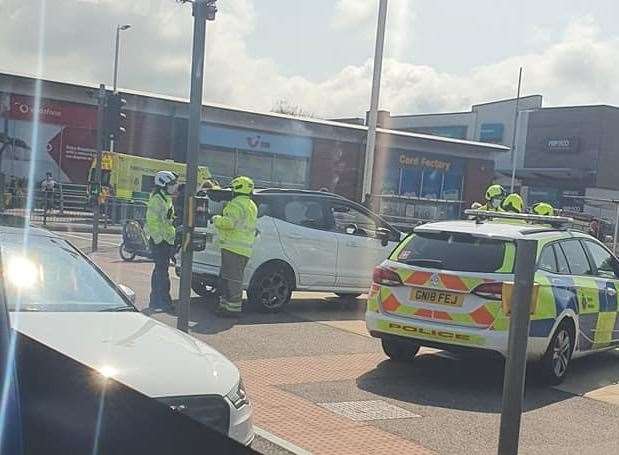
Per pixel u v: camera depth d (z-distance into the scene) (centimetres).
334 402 620
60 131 2864
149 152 2995
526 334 391
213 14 673
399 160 3625
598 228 2247
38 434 301
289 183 3334
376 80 1911
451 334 683
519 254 390
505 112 5588
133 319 465
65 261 524
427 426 569
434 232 750
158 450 328
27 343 354
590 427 596
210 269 1020
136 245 1563
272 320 989
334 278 1089
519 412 392
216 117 3117
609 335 824
